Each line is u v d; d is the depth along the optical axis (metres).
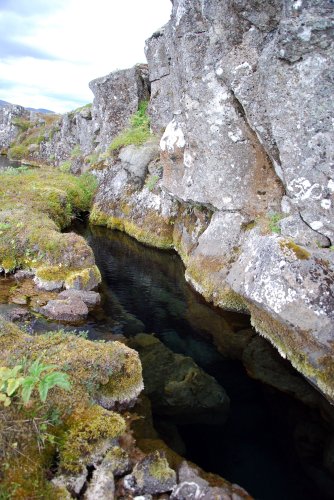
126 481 3.95
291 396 5.96
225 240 8.62
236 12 6.71
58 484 3.73
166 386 5.93
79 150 23.73
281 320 5.89
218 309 8.43
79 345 5.53
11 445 3.70
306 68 5.70
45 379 3.88
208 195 8.88
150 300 8.91
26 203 13.09
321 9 5.37
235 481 4.52
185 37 7.96
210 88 7.80
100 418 4.42
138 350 6.86
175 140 9.88
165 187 11.07
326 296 5.50
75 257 9.14
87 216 15.82
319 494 4.43
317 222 6.18
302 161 6.16
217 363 6.74
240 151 7.90
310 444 5.14
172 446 4.88
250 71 6.86
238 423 5.44
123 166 14.73
